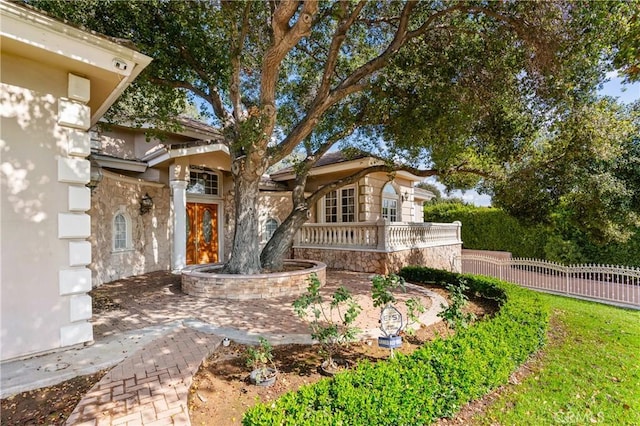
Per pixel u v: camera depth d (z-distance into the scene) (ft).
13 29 13.42
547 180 32.50
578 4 17.87
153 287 32.40
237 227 30.89
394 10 29.43
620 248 43.91
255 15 27.81
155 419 10.50
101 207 33.76
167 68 28.94
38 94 15.52
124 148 45.73
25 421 10.66
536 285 40.88
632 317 27.17
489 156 34.88
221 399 12.10
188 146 38.60
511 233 60.39
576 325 23.82
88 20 23.71
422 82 29.37
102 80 17.71
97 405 11.15
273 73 24.72
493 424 11.91
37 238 15.23
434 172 38.50
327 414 9.08
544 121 28.99
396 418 10.30
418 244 46.21
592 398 13.78
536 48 21.74
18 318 14.60
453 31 27.37
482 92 27.35
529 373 15.90
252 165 29.04
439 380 11.94
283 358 15.61
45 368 13.75
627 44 14.99
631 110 31.96
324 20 31.04
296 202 38.29
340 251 44.21
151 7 25.46
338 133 37.40
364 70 28.02
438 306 25.08
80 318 16.26
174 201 40.14
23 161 14.98
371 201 51.06
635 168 33.45
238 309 23.84
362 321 21.20
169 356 15.10
